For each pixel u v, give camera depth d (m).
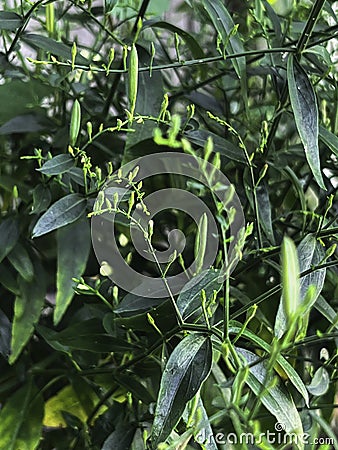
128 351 0.50
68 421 0.54
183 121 0.56
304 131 0.42
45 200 0.50
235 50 0.48
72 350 0.55
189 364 0.36
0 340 0.54
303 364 0.55
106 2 0.47
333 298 0.56
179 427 0.45
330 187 0.55
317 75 0.54
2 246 0.53
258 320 0.52
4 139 0.64
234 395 0.33
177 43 0.47
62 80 0.58
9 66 0.55
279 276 0.53
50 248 0.60
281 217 0.53
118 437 0.46
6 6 0.63
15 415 0.53
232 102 0.68
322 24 0.60
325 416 0.54
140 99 0.49
